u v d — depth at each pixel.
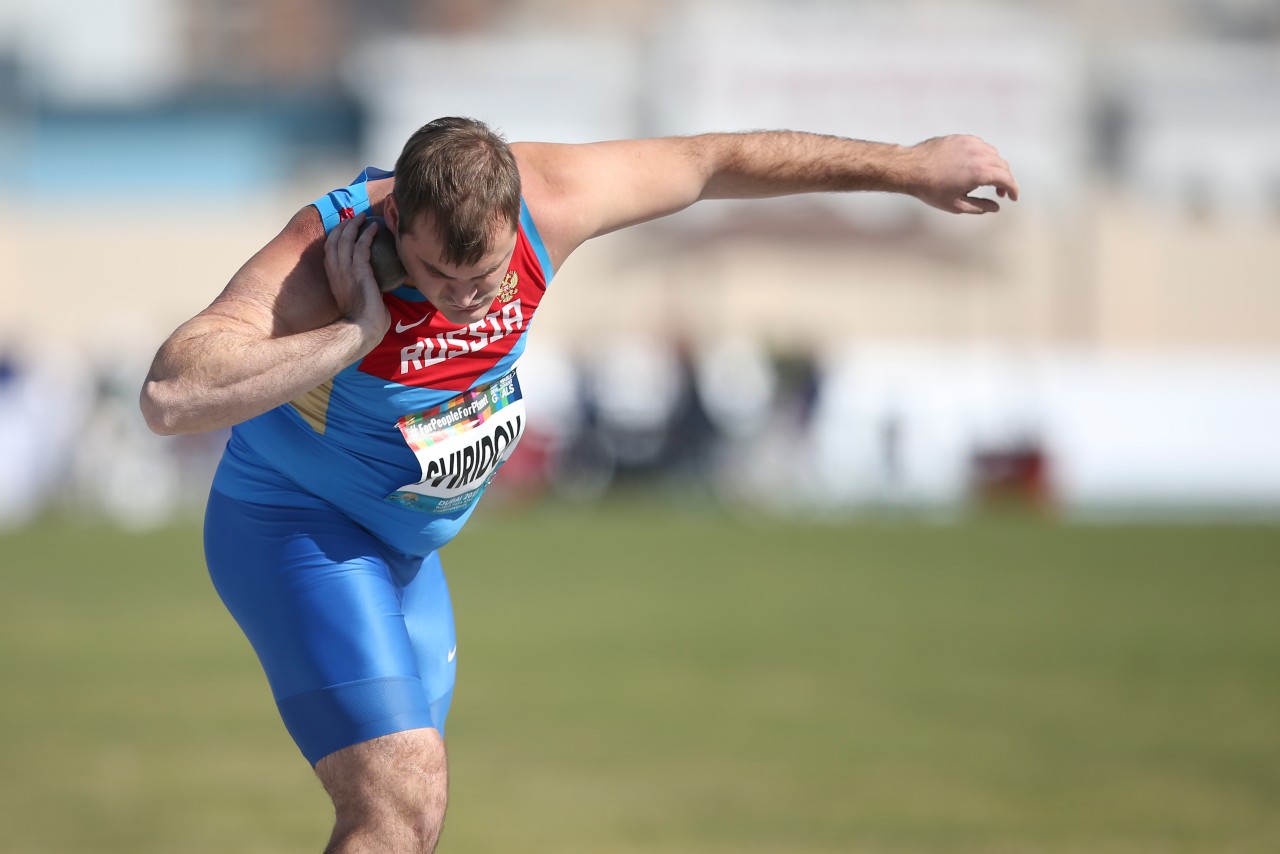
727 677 29.53
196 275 109.19
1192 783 20.95
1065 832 18.34
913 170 13.72
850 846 17.78
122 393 66.81
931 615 37.81
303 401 12.16
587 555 51.28
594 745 23.70
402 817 11.26
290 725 11.80
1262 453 67.50
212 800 20.17
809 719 25.56
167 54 196.62
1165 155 127.81
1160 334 102.94
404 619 12.45
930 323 102.50
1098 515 65.31
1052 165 120.31
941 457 67.38
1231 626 35.94
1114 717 25.56
